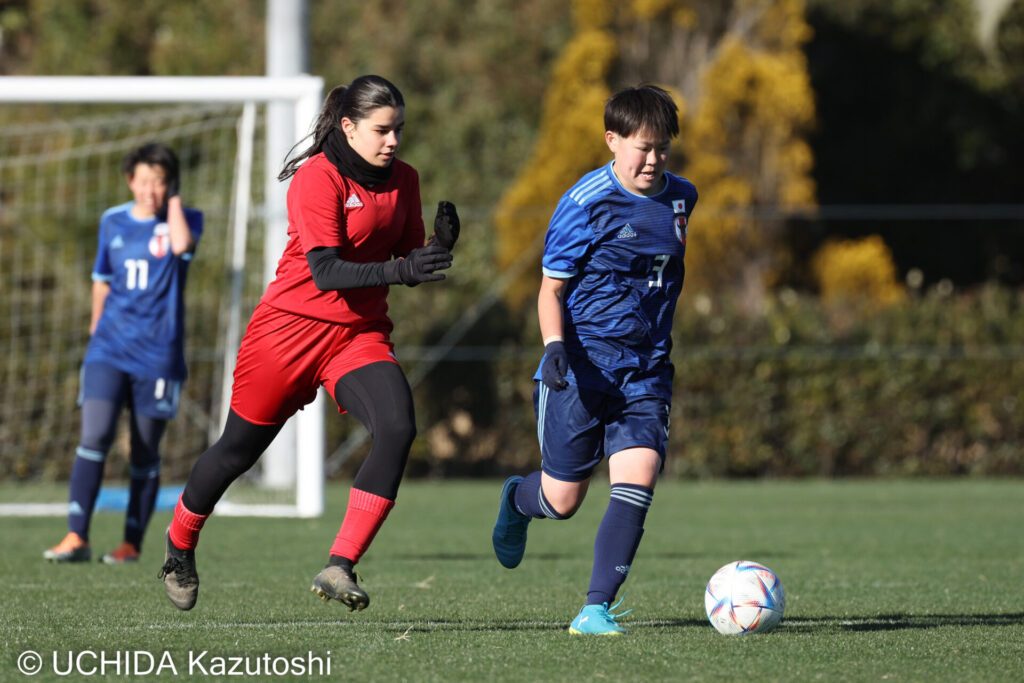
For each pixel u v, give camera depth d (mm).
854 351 58906
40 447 51812
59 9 77625
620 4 69688
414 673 13609
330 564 15461
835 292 70375
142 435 26234
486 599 20891
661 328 17188
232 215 48031
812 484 55875
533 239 66688
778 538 33812
